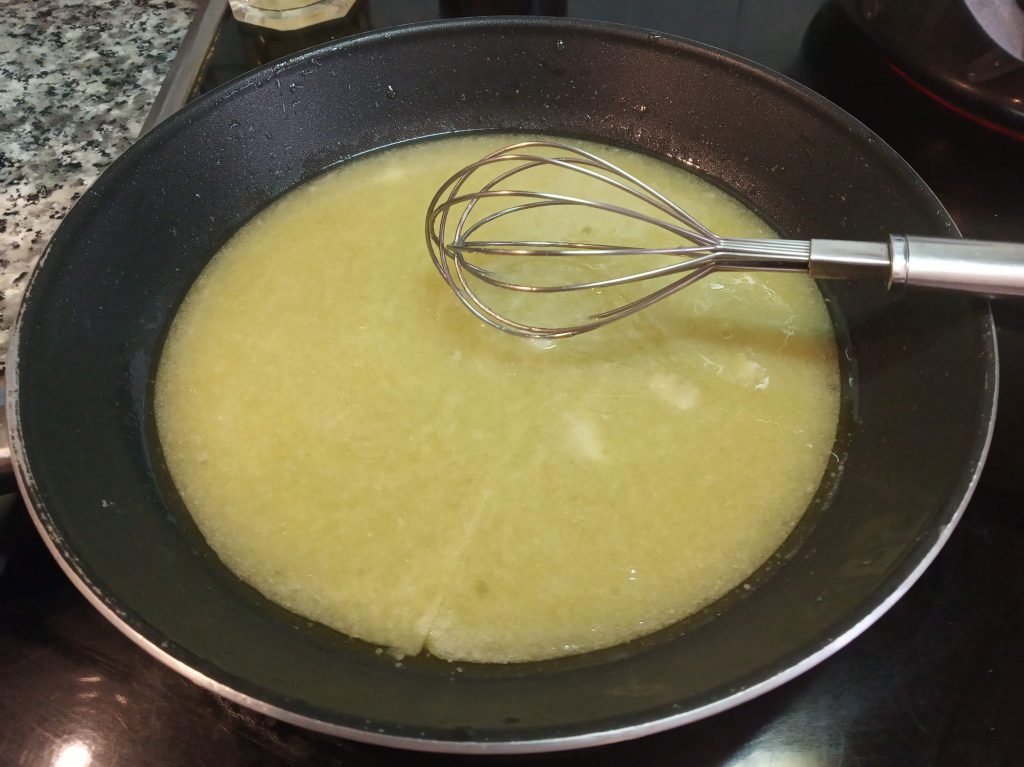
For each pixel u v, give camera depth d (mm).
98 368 237
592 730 153
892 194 253
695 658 189
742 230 295
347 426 246
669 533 224
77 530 188
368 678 191
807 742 189
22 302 218
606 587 214
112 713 195
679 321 269
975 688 195
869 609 169
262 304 276
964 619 206
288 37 356
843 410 247
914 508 194
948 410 209
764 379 254
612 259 288
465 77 316
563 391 253
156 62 363
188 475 236
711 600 211
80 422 221
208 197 286
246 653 185
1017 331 260
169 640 169
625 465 237
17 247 289
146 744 192
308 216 303
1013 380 249
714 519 226
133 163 259
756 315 270
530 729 155
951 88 304
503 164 322
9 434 191
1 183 310
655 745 190
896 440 222
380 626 207
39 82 352
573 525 225
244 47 351
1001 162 302
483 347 264
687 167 313
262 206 303
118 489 217
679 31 355
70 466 206
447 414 248
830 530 217
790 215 289
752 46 348
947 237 228
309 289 281
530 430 245
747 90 291
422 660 201
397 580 216
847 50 345
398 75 311
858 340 257
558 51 308
